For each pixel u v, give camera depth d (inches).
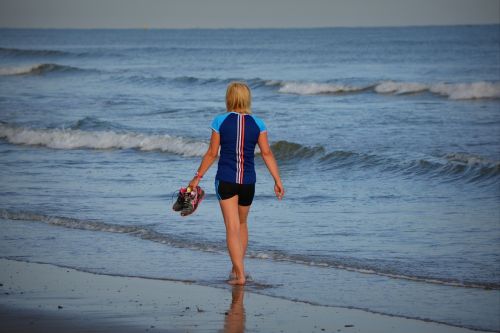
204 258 833.5
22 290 711.7
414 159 1533.0
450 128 2111.2
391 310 632.4
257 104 3002.0
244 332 576.1
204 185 1328.7
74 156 1801.2
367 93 3496.6
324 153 1659.7
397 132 2049.7
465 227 968.3
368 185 1338.6
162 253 861.2
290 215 1064.8
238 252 716.7
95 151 1894.7
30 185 1365.7
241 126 689.6
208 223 1014.4
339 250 855.7
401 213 1072.8
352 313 625.0
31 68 5196.9
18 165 1649.9
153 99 3267.7
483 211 1077.1
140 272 777.6
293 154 1695.4
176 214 1080.8
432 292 687.1
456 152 1690.5
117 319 611.8
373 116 2455.7
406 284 716.7
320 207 1127.6
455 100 3093.0
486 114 2468.0
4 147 2014.0
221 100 3196.4
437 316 614.5
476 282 716.7
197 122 2377.0
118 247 897.5
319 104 2979.8
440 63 6176.2
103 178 1441.9
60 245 914.7
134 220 1045.2
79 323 601.6
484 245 868.6
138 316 620.1
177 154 1798.7
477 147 1759.4
